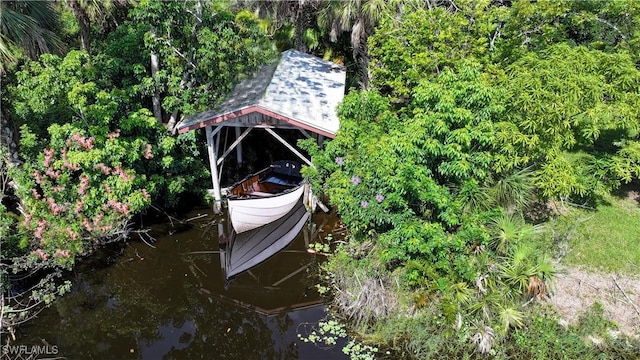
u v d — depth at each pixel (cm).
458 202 1075
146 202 1265
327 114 1435
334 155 1277
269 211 1373
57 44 1246
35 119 1277
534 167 1205
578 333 976
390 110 1384
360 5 1579
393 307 1038
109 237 1294
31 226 1125
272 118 1411
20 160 1269
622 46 1378
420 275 1043
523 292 1022
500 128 1094
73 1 1384
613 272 1138
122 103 1348
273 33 1948
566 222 1291
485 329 966
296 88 1562
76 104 1204
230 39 1454
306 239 1388
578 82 1140
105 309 1145
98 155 1180
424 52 1348
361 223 1161
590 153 1555
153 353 1048
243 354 1047
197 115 1405
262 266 1294
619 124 1225
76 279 1209
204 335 1103
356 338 1016
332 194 1225
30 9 1169
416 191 1055
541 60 1216
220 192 1515
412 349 972
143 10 1318
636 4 1324
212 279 1256
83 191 1191
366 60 1838
